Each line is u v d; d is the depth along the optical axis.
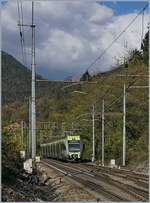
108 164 68.12
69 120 99.44
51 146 85.12
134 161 61.59
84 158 82.25
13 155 34.62
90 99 96.88
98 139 81.62
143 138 68.75
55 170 46.97
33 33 31.92
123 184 32.03
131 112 77.69
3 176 24.53
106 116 80.12
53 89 117.62
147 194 25.31
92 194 25.67
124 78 91.25
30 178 29.61
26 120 80.31
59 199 23.05
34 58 33.12
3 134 33.31
